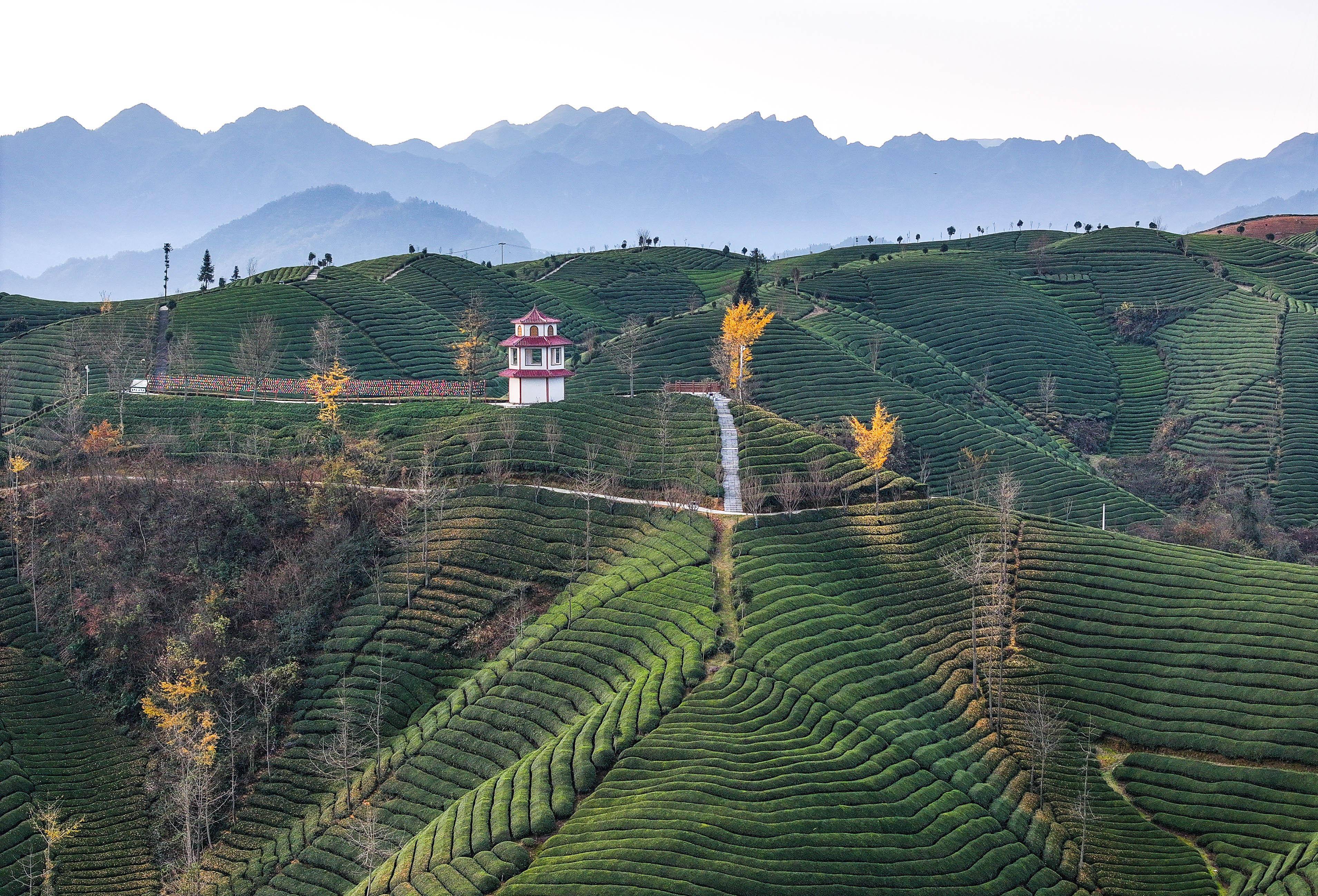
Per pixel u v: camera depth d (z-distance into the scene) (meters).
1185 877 94.69
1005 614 126.44
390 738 110.00
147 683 118.19
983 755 106.00
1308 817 97.31
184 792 97.00
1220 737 107.50
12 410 181.00
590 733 95.81
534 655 111.75
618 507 137.12
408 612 124.44
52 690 120.12
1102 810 103.50
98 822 105.50
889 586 126.06
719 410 164.75
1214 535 165.50
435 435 156.50
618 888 77.00
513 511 137.25
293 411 167.00
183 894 93.38
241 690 116.44
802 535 130.88
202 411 166.62
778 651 108.38
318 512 137.38
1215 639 117.69
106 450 151.88
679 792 87.44
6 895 96.75
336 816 99.75
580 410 162.12
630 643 110.00
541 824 85.62
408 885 82.25
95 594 128.62
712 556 125.19
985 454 193.75
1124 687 115.94
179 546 133.75
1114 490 192.25
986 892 87.88
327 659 120.12
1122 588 127.88
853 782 93.12
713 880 79.25
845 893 81.88
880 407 148.25
